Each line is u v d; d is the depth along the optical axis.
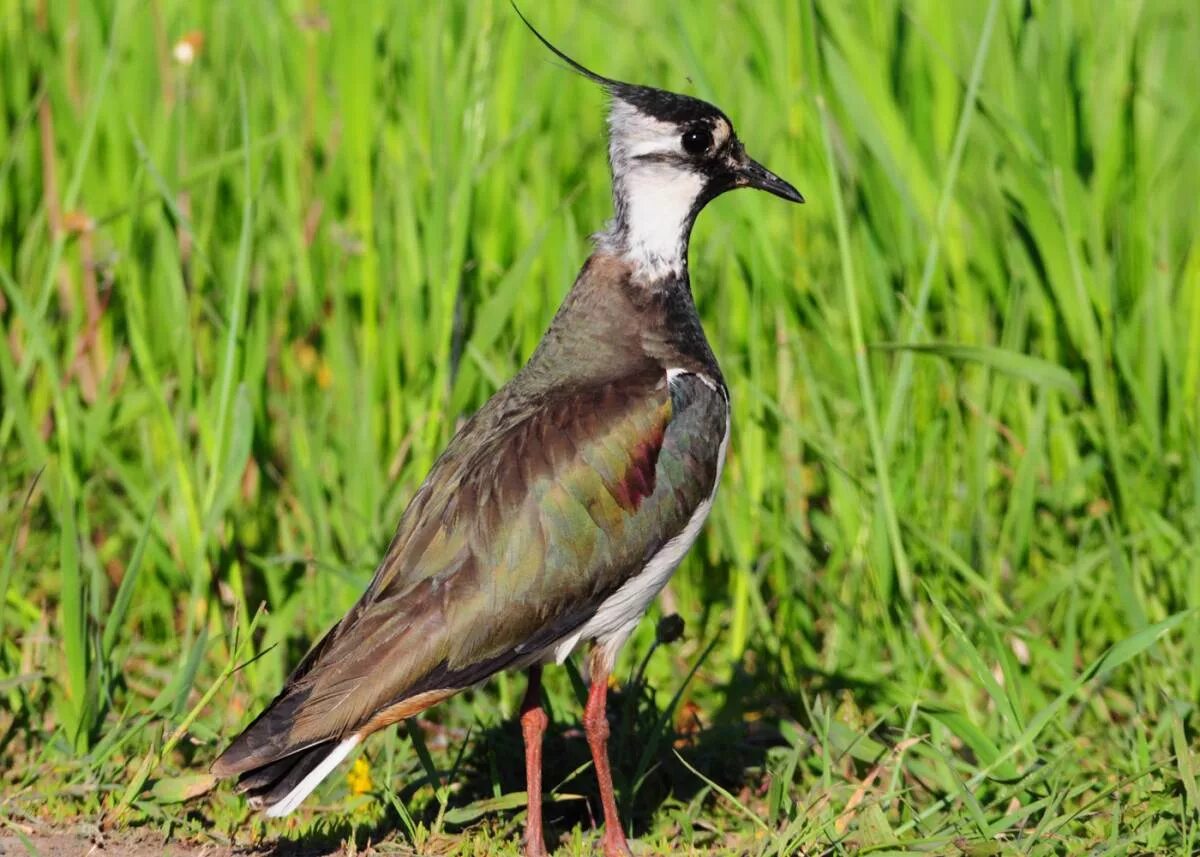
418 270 12.90
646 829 10.41
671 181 10.67
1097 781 9.95
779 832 9.66
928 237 12.28
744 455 12.17
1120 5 12.85
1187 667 11.13
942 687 11.58
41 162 15.07
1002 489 12.81
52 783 10.12
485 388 12.80
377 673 9.02
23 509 11.06
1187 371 12.50
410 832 9.71
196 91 15.09
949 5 13.68
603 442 9.67
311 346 14.65
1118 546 10.92
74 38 15.45
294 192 13.95
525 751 10.79
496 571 9.34
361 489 12.24
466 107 13.16
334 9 13.66
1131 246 12.82
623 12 16.56
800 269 13.02
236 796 10.23
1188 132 13.12
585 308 10.48
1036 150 12.10
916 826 9.71
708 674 12.17
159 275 13.72
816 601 12.28
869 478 12.46
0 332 12.37
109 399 13.40
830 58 12.03
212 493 11.54
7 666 11.04
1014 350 12.35
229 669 10.12
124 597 10.88
